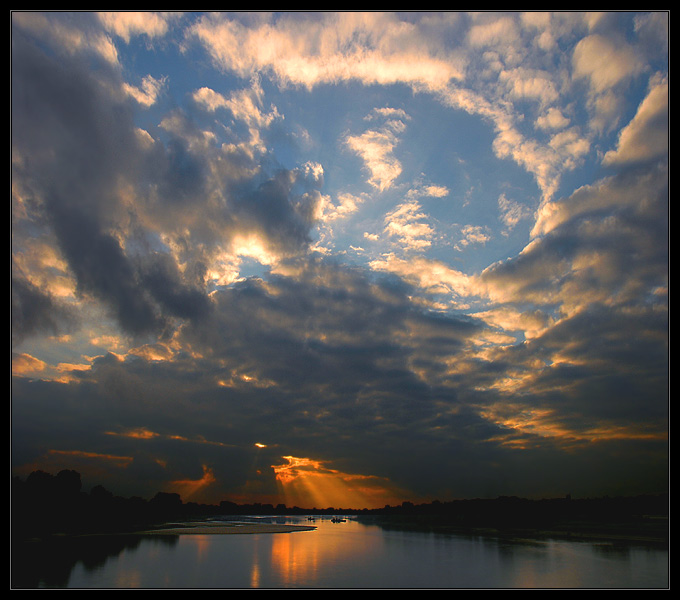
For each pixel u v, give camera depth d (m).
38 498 163.00
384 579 74.19
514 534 175.38
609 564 90.88
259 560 94.19
